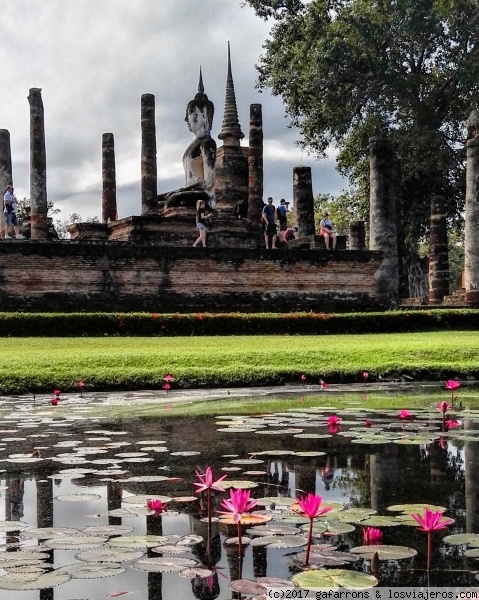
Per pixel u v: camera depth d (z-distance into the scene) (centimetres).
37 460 627
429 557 336
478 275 2831
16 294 2375
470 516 435
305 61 3634
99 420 897
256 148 3547
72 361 1387
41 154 3102
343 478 550
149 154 3372
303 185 3612
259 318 2283
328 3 3706
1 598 304
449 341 1817
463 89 3678
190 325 2217
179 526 417
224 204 3328
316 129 3912
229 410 988
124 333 2161
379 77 3591
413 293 4234
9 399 1147
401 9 3388
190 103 3372
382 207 2869
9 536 396
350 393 1195
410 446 688
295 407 1012
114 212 3856
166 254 2547
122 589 314
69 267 2434
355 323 2378
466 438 725
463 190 4019
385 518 425
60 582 319
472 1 3512
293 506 429
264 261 2675
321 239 3094
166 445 707
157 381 1293
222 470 582
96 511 456
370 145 2905
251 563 346
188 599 301
